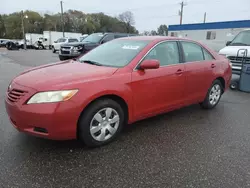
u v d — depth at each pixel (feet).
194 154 9.79
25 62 44.24
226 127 12.83
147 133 11.77
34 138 10.67
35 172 8.22
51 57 57.98
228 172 8.55
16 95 9.10
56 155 9.34
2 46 125.39
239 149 10.31
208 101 15.51
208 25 92.53
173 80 12.36
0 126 11.91
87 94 9.11
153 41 12.26
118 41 13.65
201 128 12.62
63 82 8.96
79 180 7.89
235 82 22.98
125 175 8.24
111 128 10.36
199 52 14.52
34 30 245.86
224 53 25.46
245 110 16.03
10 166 8.50
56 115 8.55
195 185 7.81
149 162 9.09
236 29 83.15
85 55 13.58
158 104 12.00
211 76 14.94
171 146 10.46
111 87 9.78
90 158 9.23
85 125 9.40
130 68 10.74
